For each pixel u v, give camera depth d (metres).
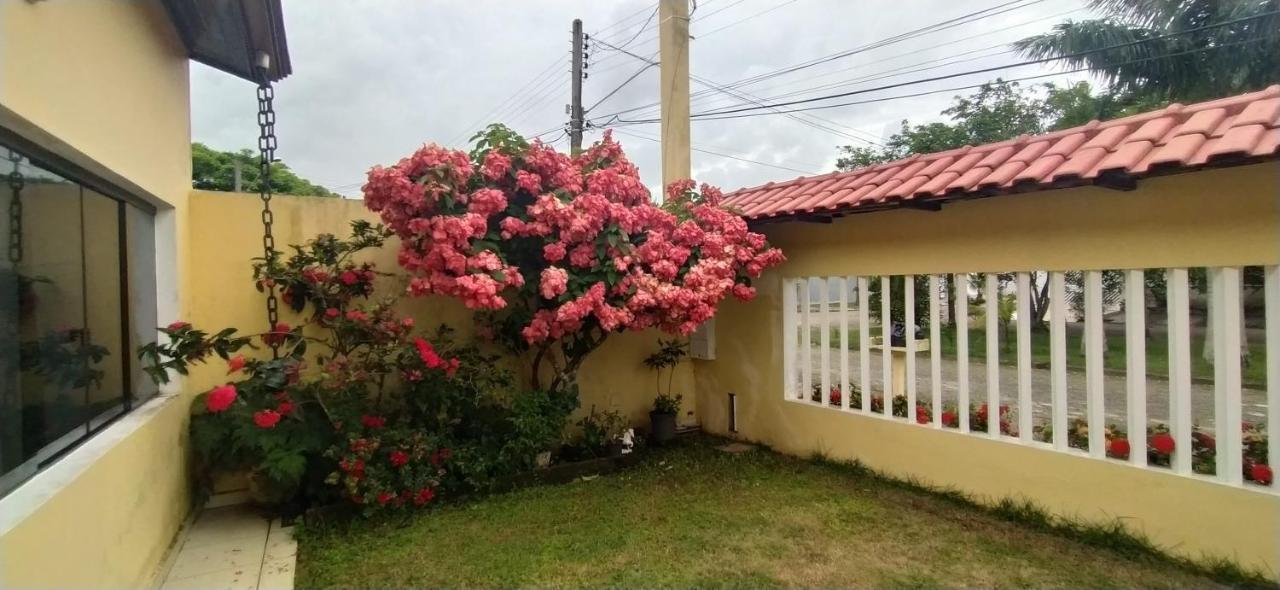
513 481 5.00
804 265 5.63
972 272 4.34
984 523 4.06
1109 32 8.36
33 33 2.19
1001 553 3.63
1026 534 3.88
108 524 2.72
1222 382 3.30
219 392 3.90
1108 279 10.36
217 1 3.89
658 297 4.72
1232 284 3.23
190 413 4.38
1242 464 3.29
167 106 4.03
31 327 2.42
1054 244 3.90
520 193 4.93
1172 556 3.45
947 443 4.53
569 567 3.54
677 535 3.96
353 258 5.19
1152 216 3.47
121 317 3.45
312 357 4.97
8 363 2.24
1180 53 7.69
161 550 3.61
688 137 7.30
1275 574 3.13
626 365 6.50
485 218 4.48
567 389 5.55
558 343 6.04
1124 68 8.51
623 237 4.84
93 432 3.00
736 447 6.16
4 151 2.22
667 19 7.25
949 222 4.45
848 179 5.33
